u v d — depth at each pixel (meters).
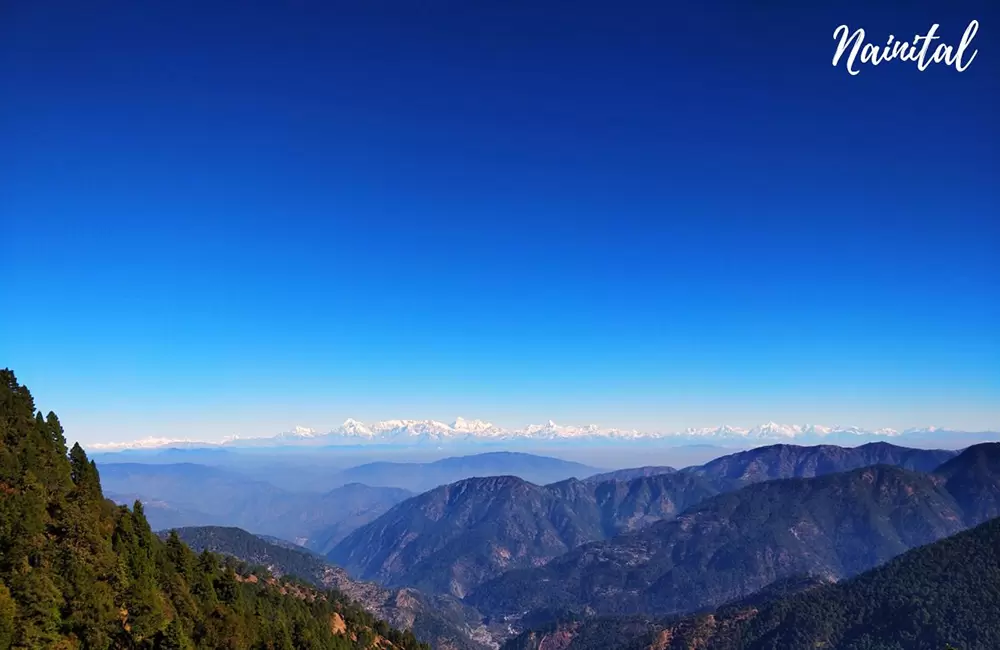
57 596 81.94
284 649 115.19
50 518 92.75
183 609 104.62
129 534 107.19
